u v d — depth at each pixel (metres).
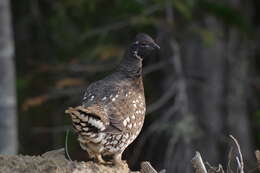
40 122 17.23
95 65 15.55
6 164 7.16
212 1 15.55
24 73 17.00
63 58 16.59
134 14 15.43
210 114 15.55
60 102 16.98
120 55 14.83
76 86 15.94
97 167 7.52
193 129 14.40
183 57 15.56
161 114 15.94
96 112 7.34
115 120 7.71
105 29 15.38
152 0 14.94
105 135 7.60
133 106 8.12
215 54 15.63
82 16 16.45
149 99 16.41
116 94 8.05
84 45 16.36
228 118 15.73
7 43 13.41
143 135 16.58
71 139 16.28
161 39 15.31
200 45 15.52
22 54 17.05
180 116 14.75
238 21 15.11
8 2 13.49
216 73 15.63
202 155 15.30
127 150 16.66
